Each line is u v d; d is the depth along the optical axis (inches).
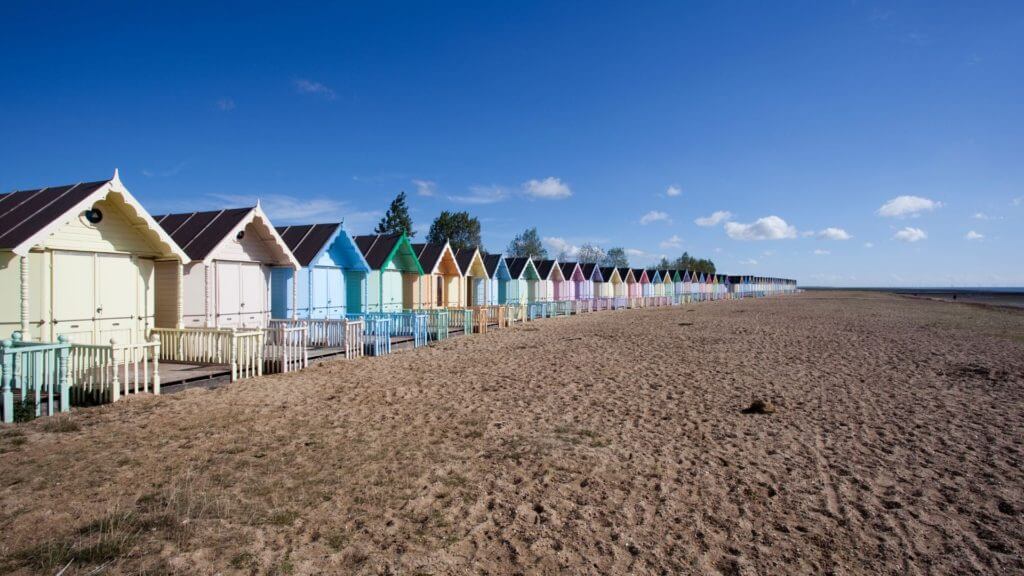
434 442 280.8
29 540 164.7
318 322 593.0
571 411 354.6
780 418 341.7
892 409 367.6
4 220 389.7
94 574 148.1
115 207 433.7
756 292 3639.3
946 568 166.6
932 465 258.1
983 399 399.9
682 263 4077.3
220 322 546.9
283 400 363.3
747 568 164.2
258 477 223.8
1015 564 168.7
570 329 968.3
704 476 239.9
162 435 274.8
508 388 425.4
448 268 1003.9
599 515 198.8
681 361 578.6
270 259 610.2
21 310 362.9
